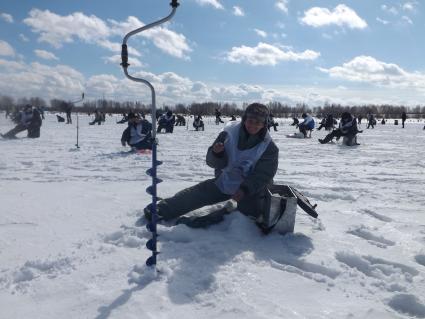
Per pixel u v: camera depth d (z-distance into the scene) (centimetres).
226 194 462
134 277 310
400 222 502
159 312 267
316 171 955
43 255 359
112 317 261
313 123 2339
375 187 750
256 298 289
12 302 279
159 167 952
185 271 324
